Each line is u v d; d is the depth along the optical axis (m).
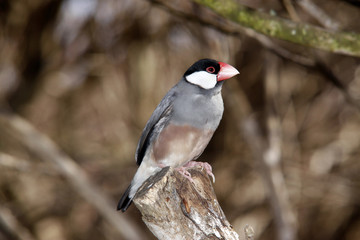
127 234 9.55
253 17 4.88
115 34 12.30
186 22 9.59
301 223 13.55
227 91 10.28
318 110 13.26
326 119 13.26
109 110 13.77
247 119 10.23
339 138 13.20
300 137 13.42
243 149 13.55
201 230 4.27
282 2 6.77
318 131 13.34
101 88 13.81
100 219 13.63
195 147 6.63
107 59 12.59
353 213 13.55
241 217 13.38
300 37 4.78
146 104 12.73
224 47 8.96
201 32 9.23
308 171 12.30
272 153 9.83
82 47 12.73
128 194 6.65
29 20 12.10
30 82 13.16
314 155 13.24
